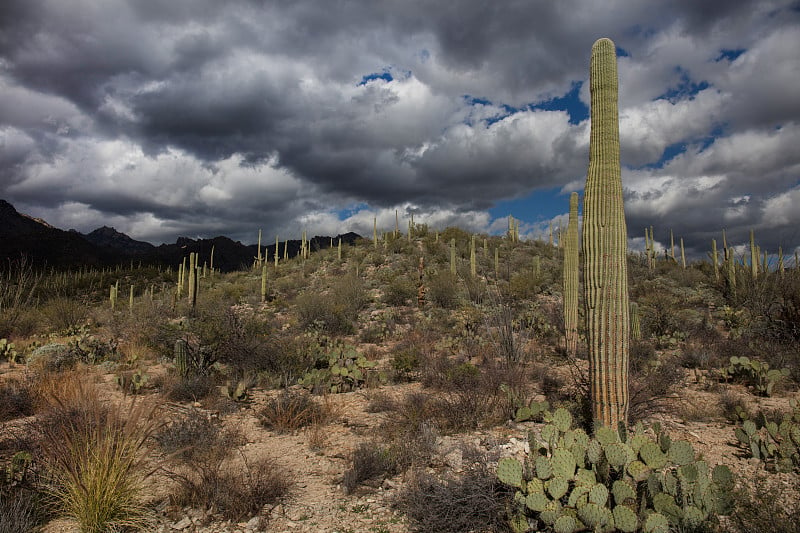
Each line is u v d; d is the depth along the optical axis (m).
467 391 7.67
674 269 34.41
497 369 9.20
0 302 22.23
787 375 9.58
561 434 4.69
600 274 5.55
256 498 4.64
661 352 13.73
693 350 12.87
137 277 52.06
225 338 11.66
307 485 5.22
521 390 8.25
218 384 10.35
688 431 6.76
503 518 4.13
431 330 19.55
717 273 27.47
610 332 5.50
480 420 7.26
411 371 11.75
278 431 7.22
